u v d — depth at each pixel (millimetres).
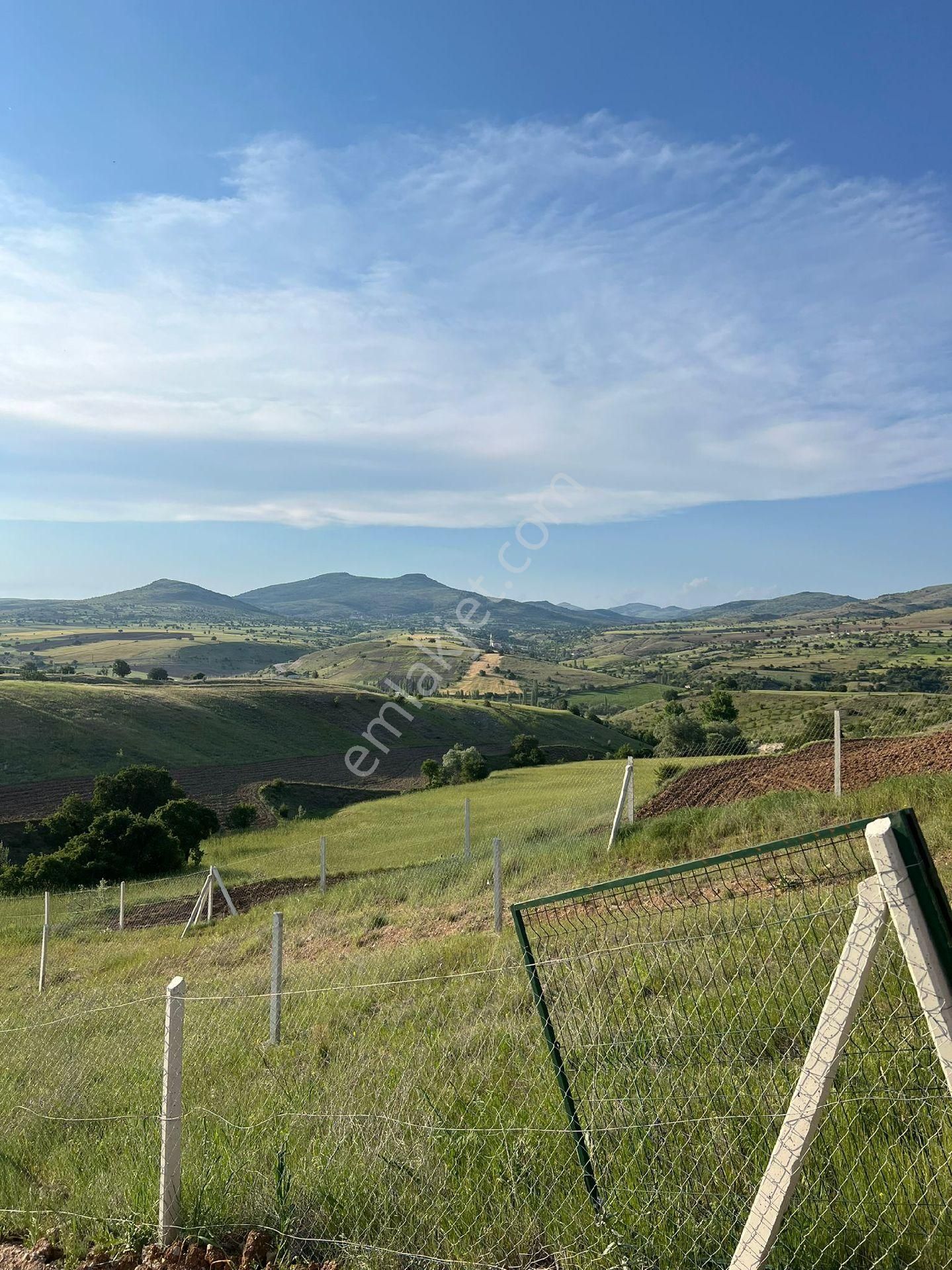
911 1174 3109
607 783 31594
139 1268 4086
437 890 14305
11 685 89750
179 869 33562
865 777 13688
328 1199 4180
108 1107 6492
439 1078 5141
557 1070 3693
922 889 2295
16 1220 4871
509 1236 3648
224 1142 4996
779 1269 3021
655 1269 3271
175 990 4395
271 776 70688
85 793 63844
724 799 14992
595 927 4555
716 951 4344
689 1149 3637
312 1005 8164
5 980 15195
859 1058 3639
